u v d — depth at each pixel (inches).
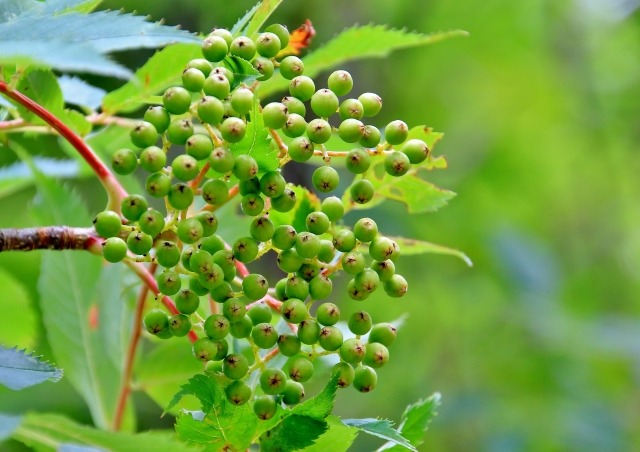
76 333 20.2
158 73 18.8
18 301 21.6
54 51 15.7
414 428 18.0
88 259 20.3
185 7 36.5
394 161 17.6
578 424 36.1
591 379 38.5
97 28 16.4
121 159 17.1
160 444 17.2
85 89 19.5
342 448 17.5
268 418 17.1
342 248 17.3
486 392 38.4
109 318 20.3
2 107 18.9
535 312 39.3
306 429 17.1
